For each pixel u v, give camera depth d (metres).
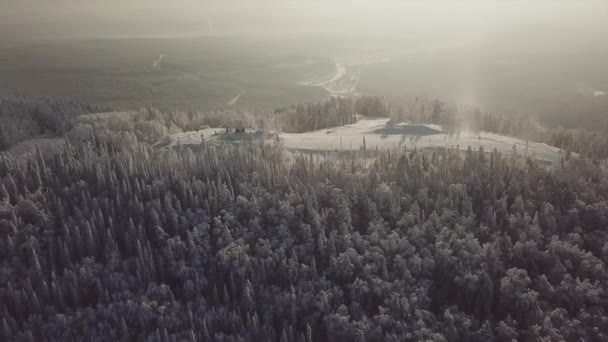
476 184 113.38
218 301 91.94
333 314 88.44
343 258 95.62
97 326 85.88
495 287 92.75
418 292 91.19
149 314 87.12
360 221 107.00
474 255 95.12
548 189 112.12
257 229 103.00
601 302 87.94
